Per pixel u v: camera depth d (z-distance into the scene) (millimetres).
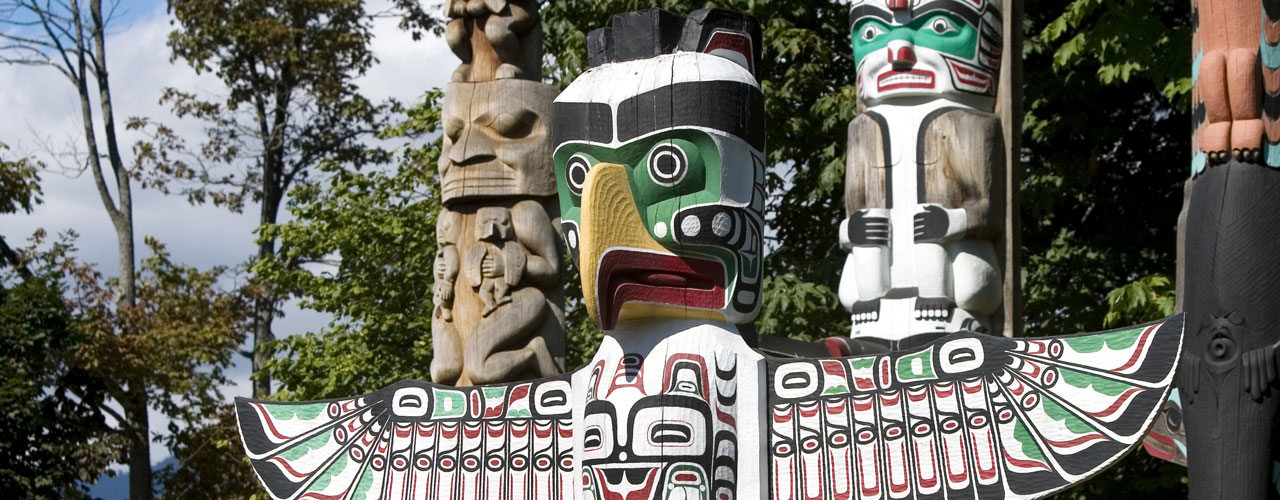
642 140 6176
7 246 27188
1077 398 5492
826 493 5871
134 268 28781
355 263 19875
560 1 17312
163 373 24969
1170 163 17281
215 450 25344
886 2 9352
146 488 25594
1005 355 5703
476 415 6621
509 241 8969
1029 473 5512
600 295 6008
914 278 8859
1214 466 6492
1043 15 17156
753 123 6336
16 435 21250
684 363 6109
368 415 6770
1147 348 5402
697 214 6145
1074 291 15984
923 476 5719
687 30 6477
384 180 20109
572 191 6418
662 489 5980
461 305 9000
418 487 6574
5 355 21812
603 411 6164
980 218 8867
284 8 29438
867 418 5898
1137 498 15289
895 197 9070
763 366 6172
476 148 9086
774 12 16844
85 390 24781
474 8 9406
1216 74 6734
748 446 6074
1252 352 6504
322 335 20172
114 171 29141
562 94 6539
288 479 6730
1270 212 6613
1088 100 16641
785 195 17922
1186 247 6914
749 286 6305
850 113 15719
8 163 27359
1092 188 17094
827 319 16266
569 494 6359
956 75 9211
